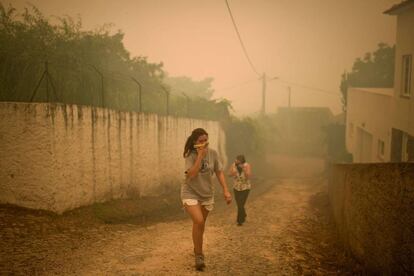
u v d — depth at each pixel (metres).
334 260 5.50
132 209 8.98
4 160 7.21
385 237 4.19
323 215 9.94
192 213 4.63
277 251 5.86
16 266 4.59
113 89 12.09
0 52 9.34
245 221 8.50
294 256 5.61
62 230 6.42
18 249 5.23
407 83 13.15
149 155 11.02
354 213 5.48
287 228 7.88
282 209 10.71
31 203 7.14
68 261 4.91
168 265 4.89
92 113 8.25
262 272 4.79
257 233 7.19
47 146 6.96
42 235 6.00
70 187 7.50
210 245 6.04
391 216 4.07
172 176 12.70
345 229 6.09
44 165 7.01
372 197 4.69
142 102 13.27
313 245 6.47
